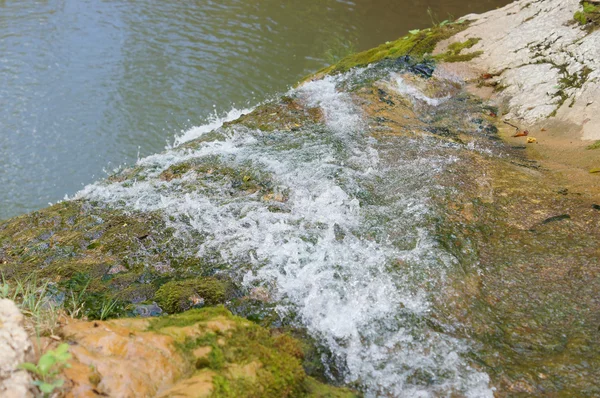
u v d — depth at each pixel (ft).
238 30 39.81
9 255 10.89
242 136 15.75
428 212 11.68
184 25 40.22
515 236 11.03
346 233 11.23
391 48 21.63
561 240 10.81
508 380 7.88
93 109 31.71
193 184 13.21
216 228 11.49
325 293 9.57
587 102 15.92
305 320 9.02
